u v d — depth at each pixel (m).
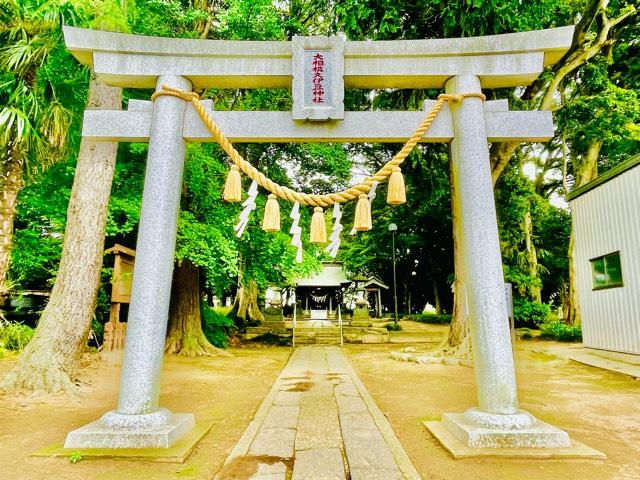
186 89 4.41
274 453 3.69
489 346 3.87
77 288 6.28
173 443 3.76
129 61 4.34
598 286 9.88
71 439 3.62
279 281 13.80
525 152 17.78
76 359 6.22
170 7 8.43
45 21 6.35
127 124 4.33
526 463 3.43
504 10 8.09
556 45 4.24
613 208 9.35
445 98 4.29
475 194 4.11
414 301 29.78
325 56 4.32
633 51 12.36
